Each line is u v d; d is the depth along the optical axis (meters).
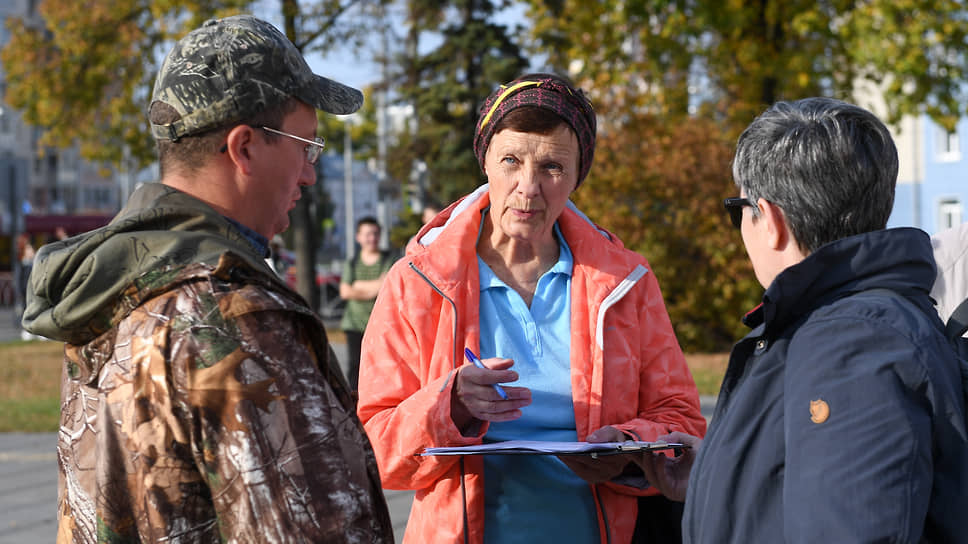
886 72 11.27
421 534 2.22
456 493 2.16
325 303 22.64
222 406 1.35
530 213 2.19
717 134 14.30
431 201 26.72
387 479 2.13
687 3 11.37
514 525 2.15
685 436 2.07
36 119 16.08
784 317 1.58
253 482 1.33
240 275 1.44
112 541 1.39
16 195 17.33
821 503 1.38
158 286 1.40
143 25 15.17
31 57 15.74
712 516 1.56
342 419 1.44
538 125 2.14
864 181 1.56
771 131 1.64
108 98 16.02
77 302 1.42
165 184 1.53
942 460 1.43
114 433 1.39
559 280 2.31
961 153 28.19
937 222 28.88
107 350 1.44
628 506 2.23
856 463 1.38
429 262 2.24
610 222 14.17
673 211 14.16
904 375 1.42
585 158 2.25
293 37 13.92
